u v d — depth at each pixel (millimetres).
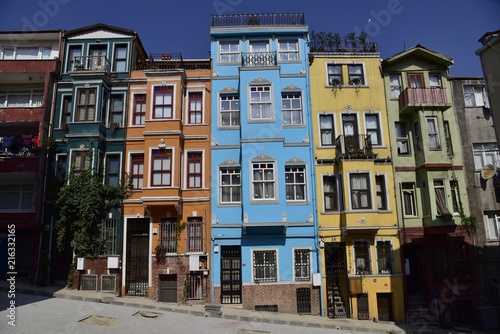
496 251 18156
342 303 17219
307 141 18656
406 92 18641
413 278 18734
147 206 17844
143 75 19828
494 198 18578
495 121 13219
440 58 19422
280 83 19250
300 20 20312
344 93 19375
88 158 18250
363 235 17828
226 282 17766
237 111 19281
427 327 16594
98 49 20328
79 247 17188
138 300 16531
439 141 18344
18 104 20500
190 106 19500
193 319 14453
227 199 18281
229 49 20141
